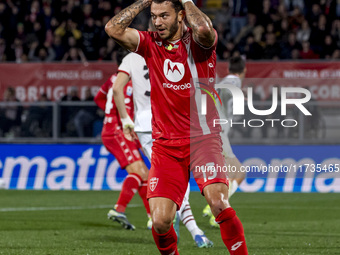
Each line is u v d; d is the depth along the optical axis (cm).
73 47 4319
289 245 1686
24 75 3566
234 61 2041
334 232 1973
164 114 1141
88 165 3466
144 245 1681
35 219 2306
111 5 4553
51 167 3494
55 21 4588
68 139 3475
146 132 1708
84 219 2316
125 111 1753
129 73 1728
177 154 1133
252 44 4128
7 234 1905
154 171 1132
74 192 3331
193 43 1125
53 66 3547
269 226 2119
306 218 2353
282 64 3328
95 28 4375
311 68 3322
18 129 3503
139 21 4188
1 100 3588
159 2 1098
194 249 1598
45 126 3481
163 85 1133
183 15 1125
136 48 1141
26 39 4619
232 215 1103
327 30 4200
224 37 4384
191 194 3316
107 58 4253
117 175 3450
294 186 3344
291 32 4234
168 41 1127
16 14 4741
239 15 4653
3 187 3512
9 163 3528
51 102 3459
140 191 2019
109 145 2044
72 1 4644
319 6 4369
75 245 1677
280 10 4403
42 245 1673
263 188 3350
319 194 3247
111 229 2038
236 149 3347
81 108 3453
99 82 3519
